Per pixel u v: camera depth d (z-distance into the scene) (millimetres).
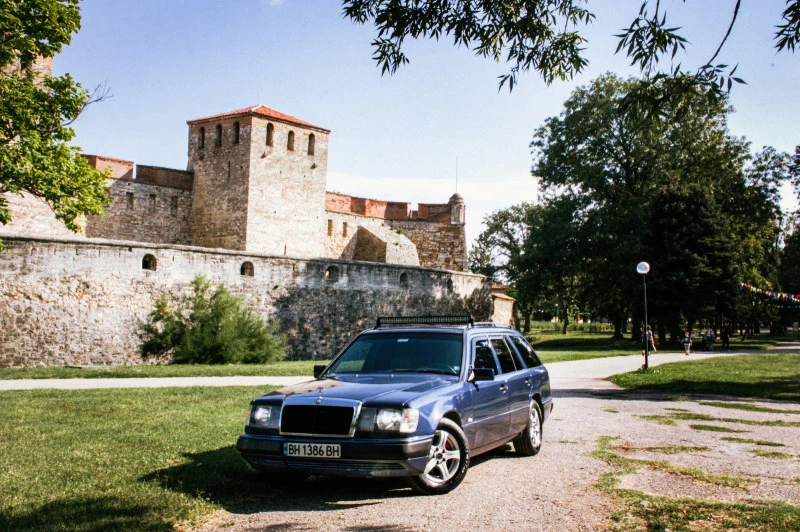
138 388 15156
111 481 6520
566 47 8422
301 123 44000
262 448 6207
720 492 6414
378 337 8148
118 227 39219
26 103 19000
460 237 55969
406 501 6109
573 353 33625
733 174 46281
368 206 52812
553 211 47125
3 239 24234
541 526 5277
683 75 6496
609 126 45094
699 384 18203
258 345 26188
